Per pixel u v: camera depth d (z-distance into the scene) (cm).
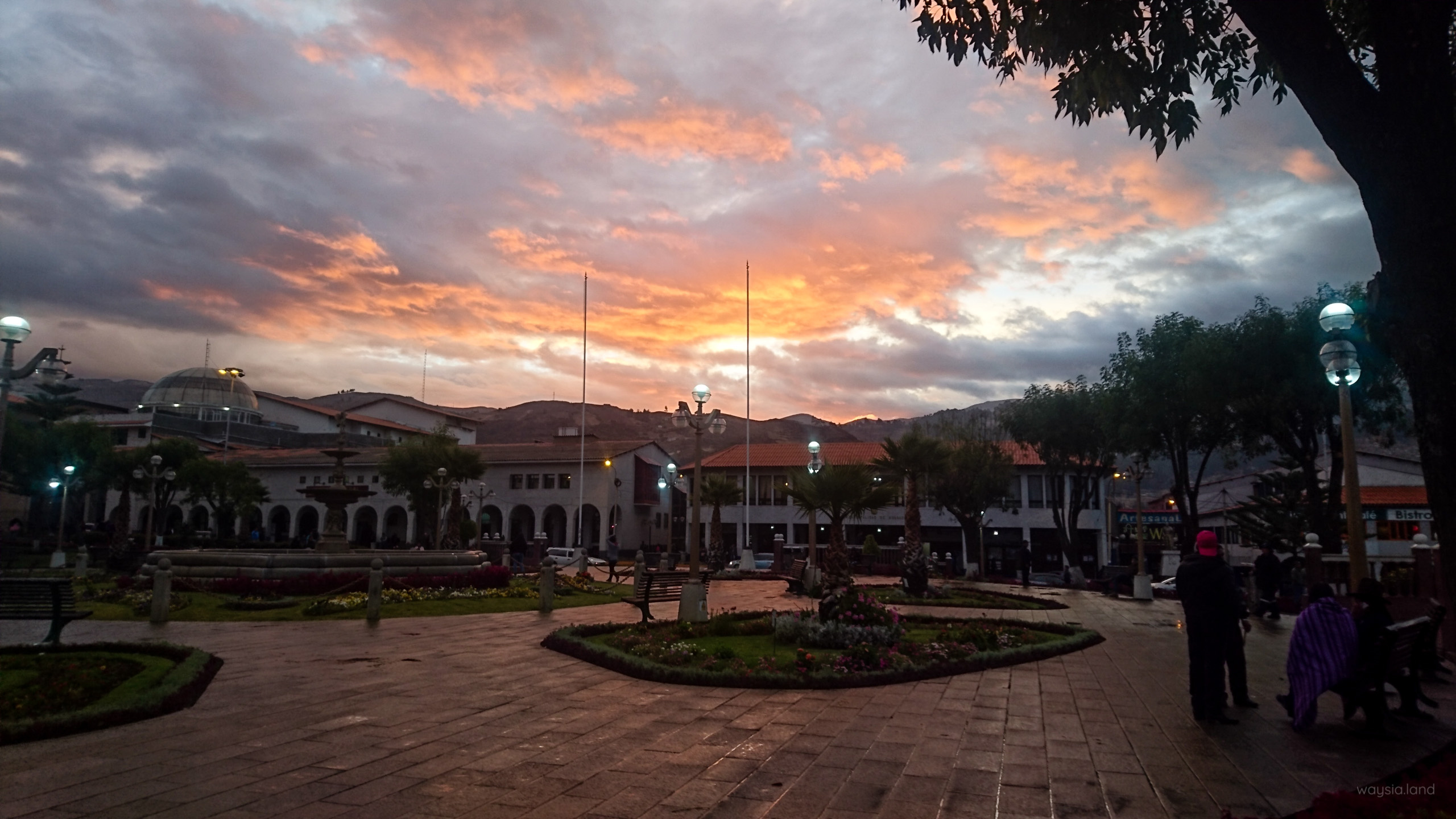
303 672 1080
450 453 5162
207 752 683
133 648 1161
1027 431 4388
